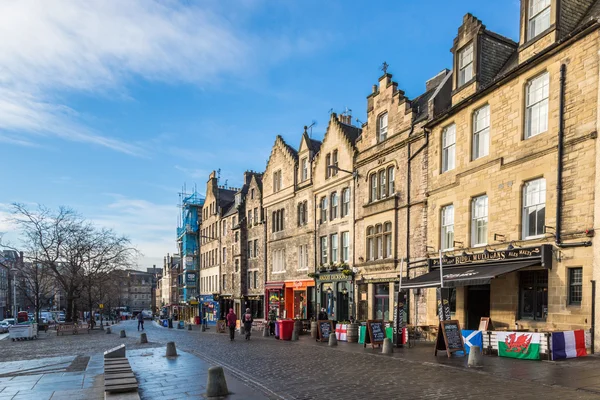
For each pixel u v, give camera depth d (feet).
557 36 46.62
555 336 37.17
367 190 82.48
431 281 51.47
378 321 55.16
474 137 57.98
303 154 108.78
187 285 207.72
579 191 42.09
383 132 79.97
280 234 117.29
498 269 46.70
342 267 87.56
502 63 60.59
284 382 33.47
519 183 49.39
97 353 61.52
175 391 30.22
